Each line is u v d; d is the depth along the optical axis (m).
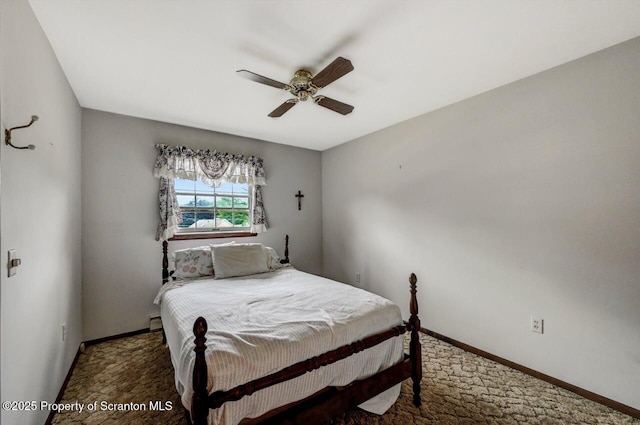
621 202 1.72
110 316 2.72
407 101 2.56
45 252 1.57
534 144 2.09
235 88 2.26
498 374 2.11
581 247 1.88
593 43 1.72
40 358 1.47
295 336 1.41
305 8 1.41
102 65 1.91
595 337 1.82
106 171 2.72
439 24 1.53
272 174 3.85
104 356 2.38
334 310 1.75
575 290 1.90
